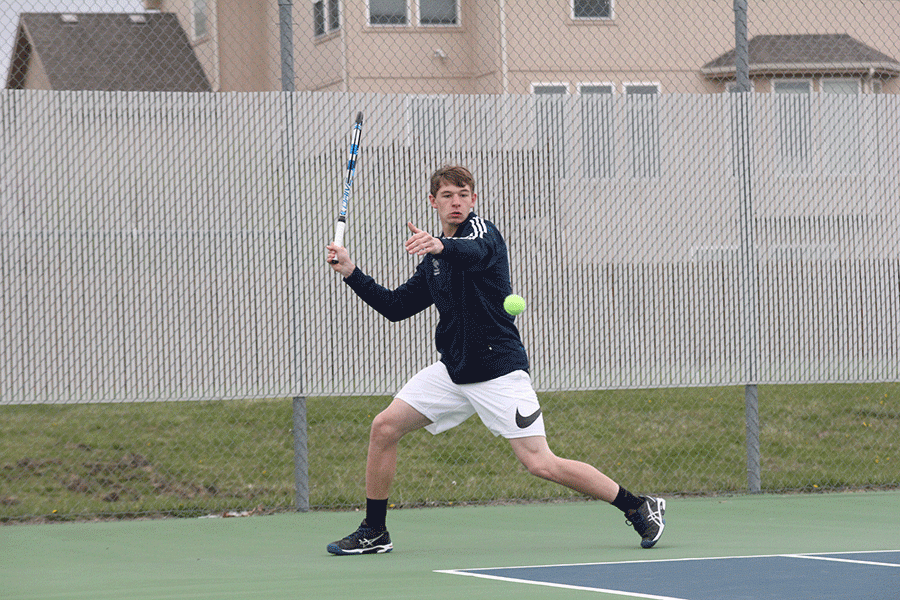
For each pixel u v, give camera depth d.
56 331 14.81
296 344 15.39
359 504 15.98
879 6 21.33
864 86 21.14
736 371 16.62
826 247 16.88
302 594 8.61
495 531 13.32
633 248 16.28
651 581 8.95
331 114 15.48
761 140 16.69
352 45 27.67
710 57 24.36
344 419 19.41
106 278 14.92
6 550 12.15
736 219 16.61
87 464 17.48
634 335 16.28
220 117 15.22
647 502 11.38
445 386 10.97
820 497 16.52
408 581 9.24
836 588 8.46
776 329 16.73
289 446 18.52
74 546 12.44
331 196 15.48
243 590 8.94
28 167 14.74
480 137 15.88
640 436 19.62
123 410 19.38
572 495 16.66
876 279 17.02
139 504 15.84
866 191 17.00
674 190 16.42
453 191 10.81
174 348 15.09
